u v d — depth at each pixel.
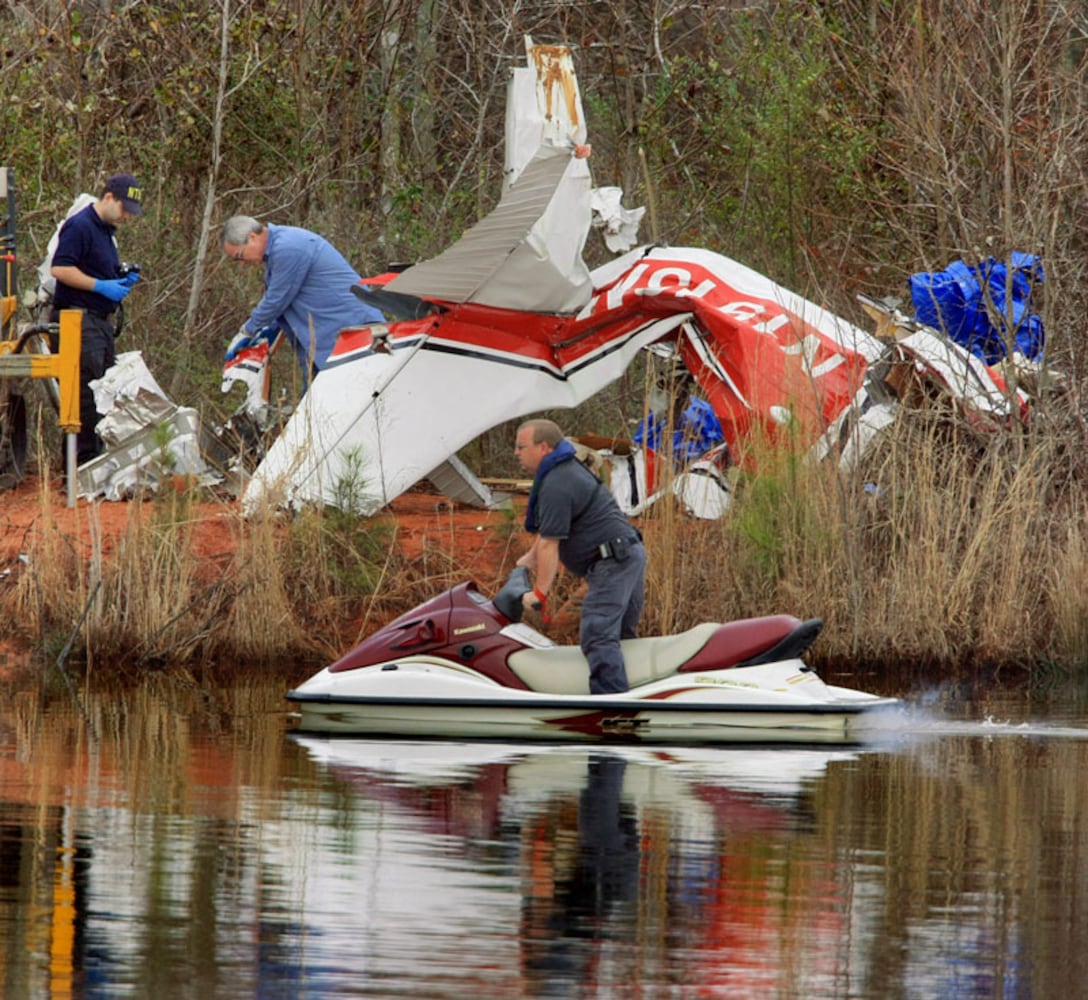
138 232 65.19
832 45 64.62
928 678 44.69
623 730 37.06
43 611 45.22
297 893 23.83
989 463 49.19
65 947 21.52
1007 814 29.12
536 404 50.06
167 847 26.14
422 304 49.72
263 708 38.97
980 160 57.50
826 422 47.56
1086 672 46.19
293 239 51.00
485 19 80.12
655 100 72.44
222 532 48.53
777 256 65.94
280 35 68.81
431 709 37.53
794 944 21.94
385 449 49.00
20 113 65.12
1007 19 54.22
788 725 37.00
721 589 45.84
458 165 76.31
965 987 20.47
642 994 20.08
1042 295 54.09
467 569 47.72
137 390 51.88
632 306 50.38
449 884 24.33
